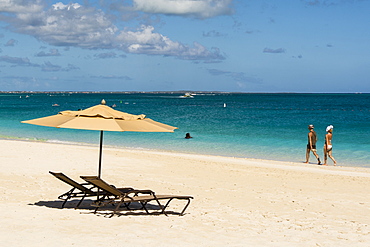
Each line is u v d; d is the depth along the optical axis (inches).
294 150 1029.2
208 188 493.0
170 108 3710.6
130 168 633.6
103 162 681.6
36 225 290.5
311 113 2787.9
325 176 630.5
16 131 1402.6
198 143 1148.5
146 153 850.1
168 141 1189.7
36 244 244.7
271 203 419.5
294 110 3267.7
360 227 330.0
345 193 494.6
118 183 506.6
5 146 808.3
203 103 5206.7
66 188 457.1
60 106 4013.3
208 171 636.1
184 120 2059.5
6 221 297.4
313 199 449.4
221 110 3272.6
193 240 270.1
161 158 768.3
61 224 297.7
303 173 656.4
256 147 1077.1
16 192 418.9
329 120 2059.5
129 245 251.9
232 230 303.6
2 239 252.2
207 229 303.0
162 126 349.7
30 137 1236.5
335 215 375.9
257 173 636.7
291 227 321.7
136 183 510.3
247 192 476.7
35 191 430.3
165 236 277.1
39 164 622.2
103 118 321.7
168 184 510.3
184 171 625.6
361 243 278.2
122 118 328.5
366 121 1977.1
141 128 322.0
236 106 4180.6
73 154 750.5
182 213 351.6
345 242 279.9
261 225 324.2
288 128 1585.9
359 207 415.8
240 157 925.8
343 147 1081.4
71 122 312.7
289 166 753.6
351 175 655.8
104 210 357.7
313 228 320.8
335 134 1387.8
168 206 387.5
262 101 6181.1
